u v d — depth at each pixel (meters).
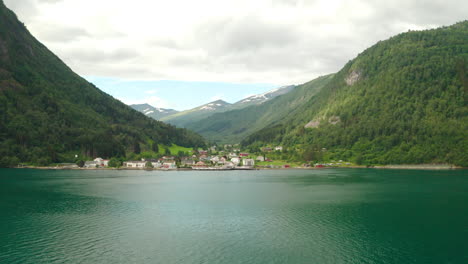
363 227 94.38
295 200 138.12
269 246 78.12
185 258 70.31
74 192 158.25
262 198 143.62
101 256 71.06
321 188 177.38
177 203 130.88
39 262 67.50
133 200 137.12
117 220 101.88
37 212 111.75
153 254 72.50
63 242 80.00
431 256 71.75
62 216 106.38
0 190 162.62
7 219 101.75
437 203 129.75
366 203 130.62
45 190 163.50
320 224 97.50
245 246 78.00
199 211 115.50
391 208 120.31
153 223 98.50
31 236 84.31
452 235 86.31
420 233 88.38
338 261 69.12
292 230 91.31
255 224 97.81
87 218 104.00
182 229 92.19
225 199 140.62
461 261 69.00
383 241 81.69
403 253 73.56
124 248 76.12
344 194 154.50
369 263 68.06
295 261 69.06
